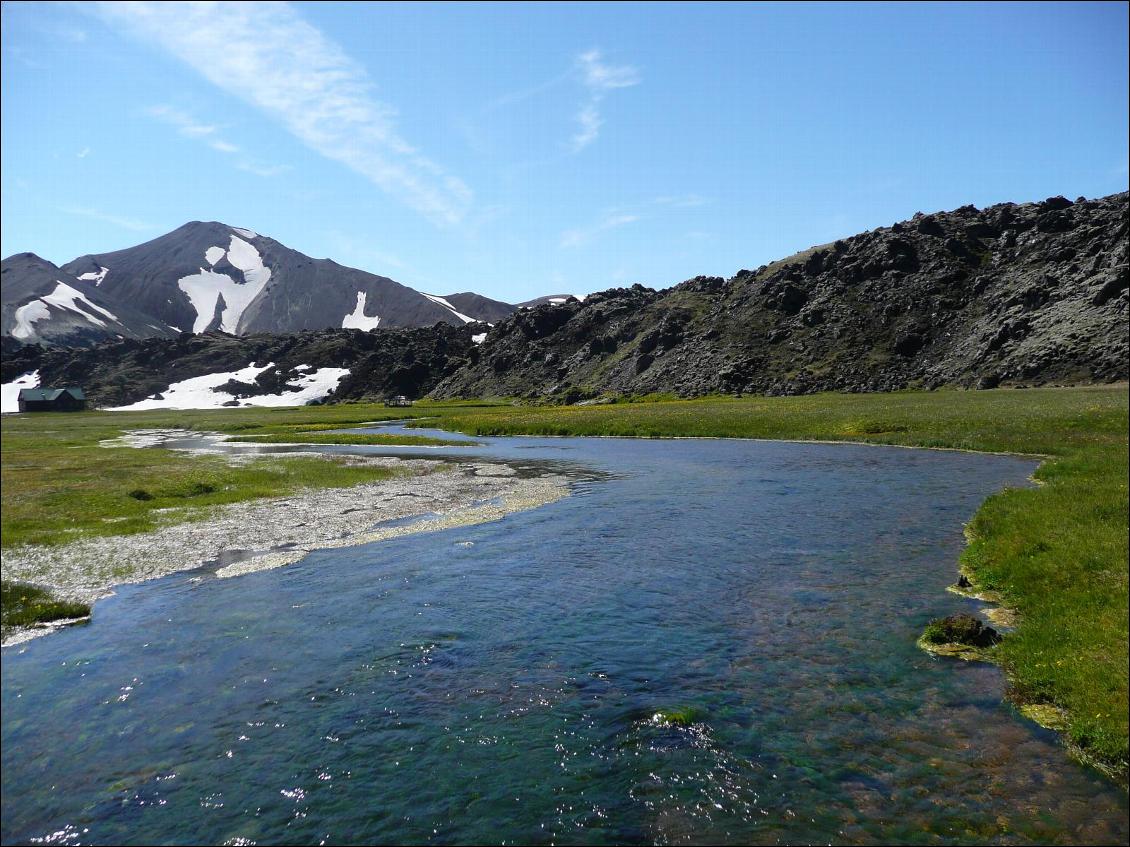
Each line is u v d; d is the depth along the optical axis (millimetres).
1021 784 10414
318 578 22484
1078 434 52281
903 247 192125
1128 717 11344
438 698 13859
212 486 41562
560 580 21719
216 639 17172
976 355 140625
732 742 11914
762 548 24906
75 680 14898
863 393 139375
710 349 187625
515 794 10688
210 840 9703
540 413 132000
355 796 10727
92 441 89688
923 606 18188
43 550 26531
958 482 37906
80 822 10109
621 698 13664
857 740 11812
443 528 30234
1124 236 146750
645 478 45500
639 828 9812
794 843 9367
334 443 84375
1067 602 16359
